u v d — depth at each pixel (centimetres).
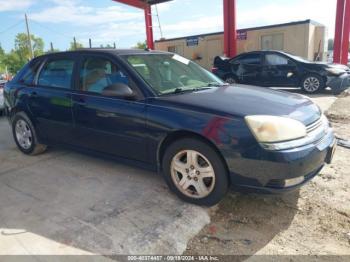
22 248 270
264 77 1148
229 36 1459
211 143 304
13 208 337
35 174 426
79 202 344
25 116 483
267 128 281
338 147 505
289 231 290
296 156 280
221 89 377
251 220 307
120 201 341
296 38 1767
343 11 1381
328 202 336
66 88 421
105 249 266
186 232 288
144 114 338
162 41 2353
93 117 384
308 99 376
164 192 357
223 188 306
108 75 381
